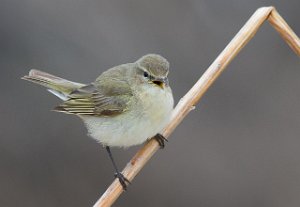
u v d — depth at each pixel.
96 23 15.60
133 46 15.50
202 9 15.99
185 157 15.06
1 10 15.45
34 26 15.48
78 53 15.41
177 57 15.52
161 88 10.69
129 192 14.93
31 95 15.30
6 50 15.36
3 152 15.06
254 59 15.76
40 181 15.05
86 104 11.38
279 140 15.10
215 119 15.31
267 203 14.74
